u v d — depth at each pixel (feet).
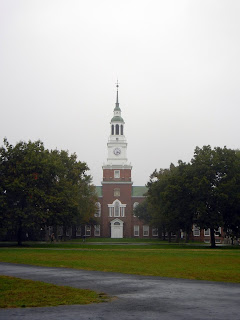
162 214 231.09
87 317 44.19
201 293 59.72
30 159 204.44
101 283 69.46
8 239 292.40
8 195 205.87
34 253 136.46
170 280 73.77
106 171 395.14
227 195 191.01
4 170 207.21
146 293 59.57
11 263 105.19
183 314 45.62
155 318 43.65
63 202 212.43
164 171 282.56
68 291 60.13
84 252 141.38
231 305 50.80
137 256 122.52
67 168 246.88
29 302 52.54
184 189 205.87
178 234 273.13
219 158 203.82
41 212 199.72
